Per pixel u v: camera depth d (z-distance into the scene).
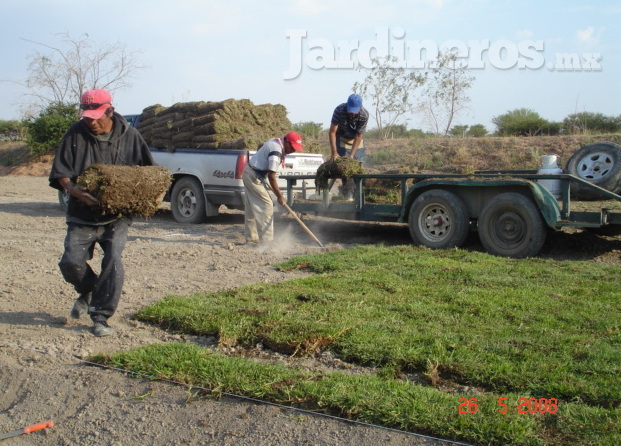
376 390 3.78
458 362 4.13
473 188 8.45
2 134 39.09
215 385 4.01
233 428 3.67
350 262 7.45
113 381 4.23
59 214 13.26
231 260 7.99
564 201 7.93
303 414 3.68
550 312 5.27
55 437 3.81
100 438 3.76
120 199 4.67
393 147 17.16
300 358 4.51
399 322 5.03
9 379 4.39
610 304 5.51
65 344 4.87
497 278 6.53
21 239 9.85
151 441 3.68
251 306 5.51
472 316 5.17
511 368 4.01
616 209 8.40
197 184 11.78
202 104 12.00
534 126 21.03
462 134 20.98
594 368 3.98
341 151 10.33
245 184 8.97
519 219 8.00
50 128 30.69
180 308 5.48
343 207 9.50
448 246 8.51
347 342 4.56
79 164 4.78
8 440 3.81
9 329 5.23
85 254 4.99
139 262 7.89
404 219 9.03
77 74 30.97
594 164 9.02
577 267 7.16
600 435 3.20
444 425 3.38
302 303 5.65
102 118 4.71
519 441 3.20
